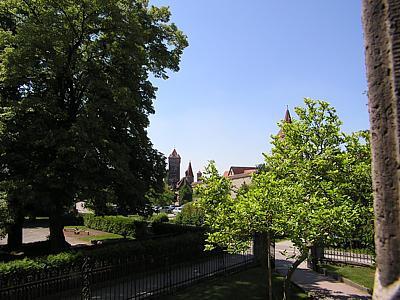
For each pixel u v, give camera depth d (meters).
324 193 10.52
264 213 9.09
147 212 22.33
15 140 17.08
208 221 11.02
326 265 18.11
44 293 12.34
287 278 10.84
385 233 1.76
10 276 11.53
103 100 17.91
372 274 16.05
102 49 19.34
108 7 17.77
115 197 18.92
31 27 16.94
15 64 16.70
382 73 1.80
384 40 1.80
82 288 12.77
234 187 11.94
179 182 106.31
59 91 19.39
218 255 18.05
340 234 8.99
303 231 8.80
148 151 22.50
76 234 33.41
